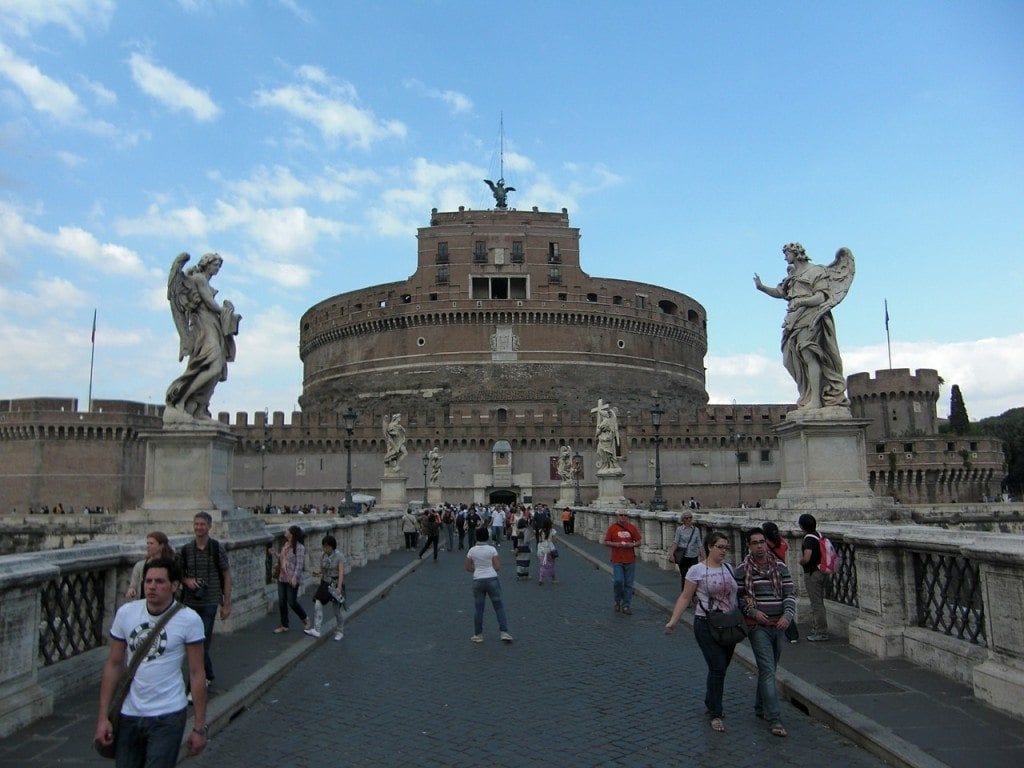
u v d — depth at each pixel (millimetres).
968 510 33094
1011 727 6703
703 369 120062
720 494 87188
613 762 6699
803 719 7801
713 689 7660
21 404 74938
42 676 7824
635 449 87062
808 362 13844
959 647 8133
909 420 85875
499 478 84250
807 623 11516
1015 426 94562
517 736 7457
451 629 13672
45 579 7539
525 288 103500
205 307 13414
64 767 6211
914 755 6180
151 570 5023
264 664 10086
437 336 100188
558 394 98250
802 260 14266
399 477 41312
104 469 75062
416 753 7000
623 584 15375
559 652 11539
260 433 84938
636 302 107062
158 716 4789
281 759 6887
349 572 22891
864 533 9750
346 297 108312
